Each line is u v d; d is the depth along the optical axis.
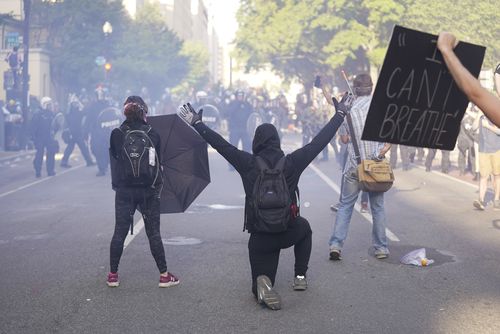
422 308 5.55
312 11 41.41
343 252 7.79
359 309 5.52
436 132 2.85
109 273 6.65
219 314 5.39
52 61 45.31
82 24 46.16
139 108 6.21
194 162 6.84
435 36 2.66
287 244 5.59
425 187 14.50
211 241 8.48
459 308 5.55
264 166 5.30
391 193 13.49
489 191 13.79
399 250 7.90
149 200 6.21
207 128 5.39
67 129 19.66
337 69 47.62
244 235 8.89
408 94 2.73
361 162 7.17
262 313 5.42
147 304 5.70
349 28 40.00
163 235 8.91
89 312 5.48
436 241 8.48
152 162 6.10
